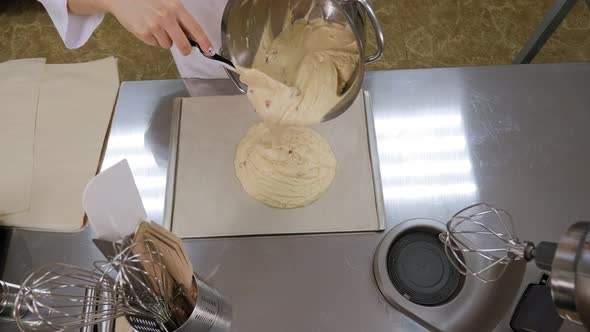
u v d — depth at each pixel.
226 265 0.93
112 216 0.70
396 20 2.01
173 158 1.03
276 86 0.87
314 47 0.87
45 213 1.00
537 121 1.05
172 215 0.98
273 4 0.88
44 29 2.04
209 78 1.14
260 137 1.04
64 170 1.04
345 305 0.90
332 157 1.02
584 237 0.49
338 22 0.82
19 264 0.95
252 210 0.98
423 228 0.91
